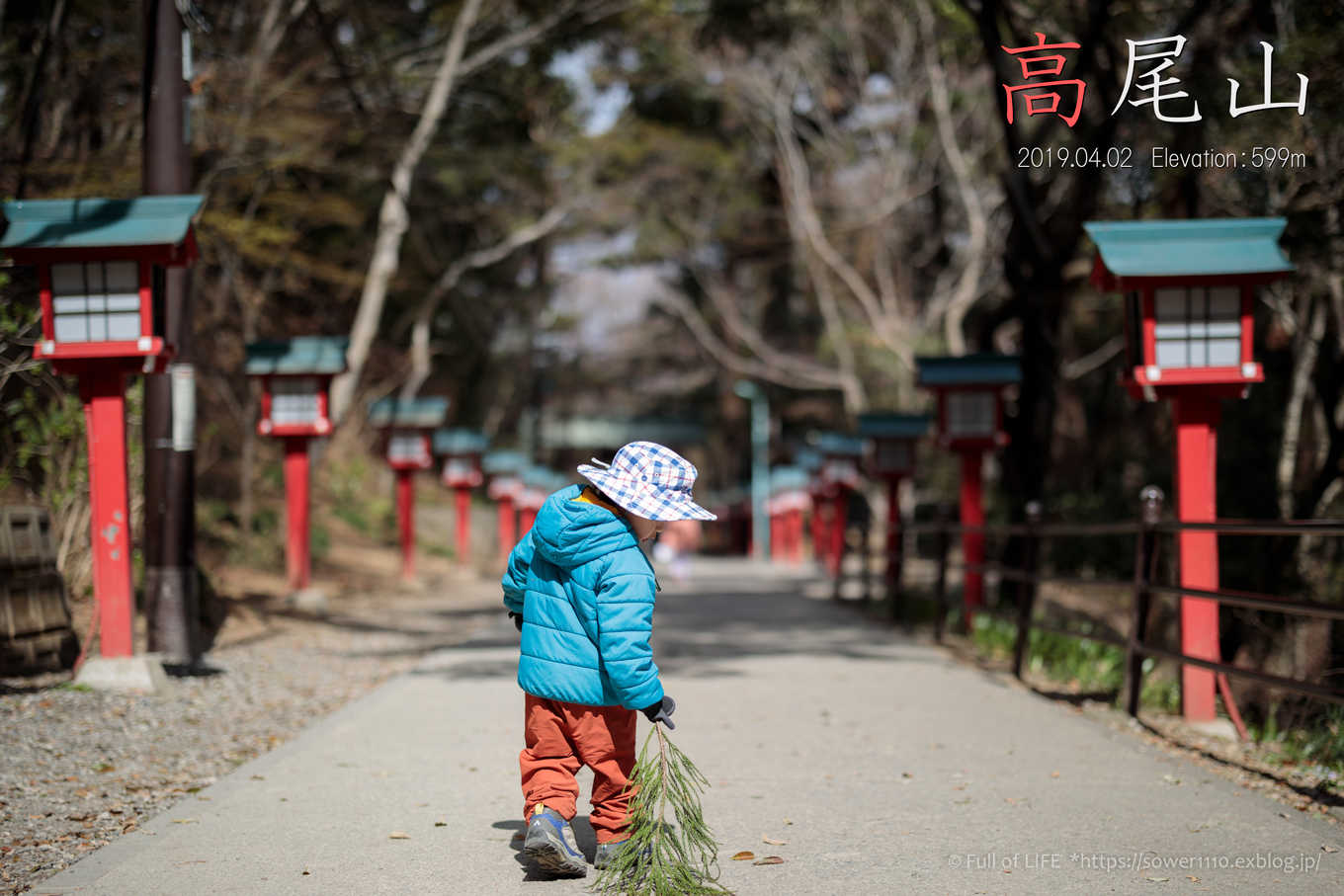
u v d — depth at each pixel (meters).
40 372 11.55
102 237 7.98
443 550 33.69
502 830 5.20
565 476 37.09
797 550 43.66
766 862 4.68
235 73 15.95
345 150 22.11
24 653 8.97
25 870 4.61
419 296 40.44
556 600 4.44
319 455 33.12
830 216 40.72
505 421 58.34
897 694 9.16
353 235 30.22
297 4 17.77
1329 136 11.39
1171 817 5.39
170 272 10.16
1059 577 9.39
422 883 4.44
